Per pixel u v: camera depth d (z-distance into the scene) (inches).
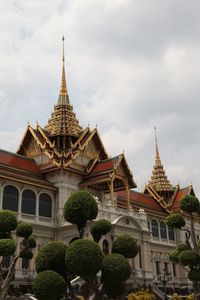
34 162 2477.9
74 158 2417.6
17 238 1980.8
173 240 3184.1
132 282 2202.3
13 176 2092.8
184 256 1186.0
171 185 3624.5
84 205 826.8
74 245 730.2
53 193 2324.1
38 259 764.6
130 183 2516.0
